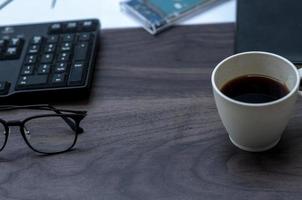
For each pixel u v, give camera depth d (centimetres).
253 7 64
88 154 54
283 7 64
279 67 51
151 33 67
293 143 52
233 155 52
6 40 66
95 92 60
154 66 62
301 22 62
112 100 59
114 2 73
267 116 48
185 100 58
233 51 62
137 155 54
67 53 63
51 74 61
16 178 53
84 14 72
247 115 48
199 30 66
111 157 54
